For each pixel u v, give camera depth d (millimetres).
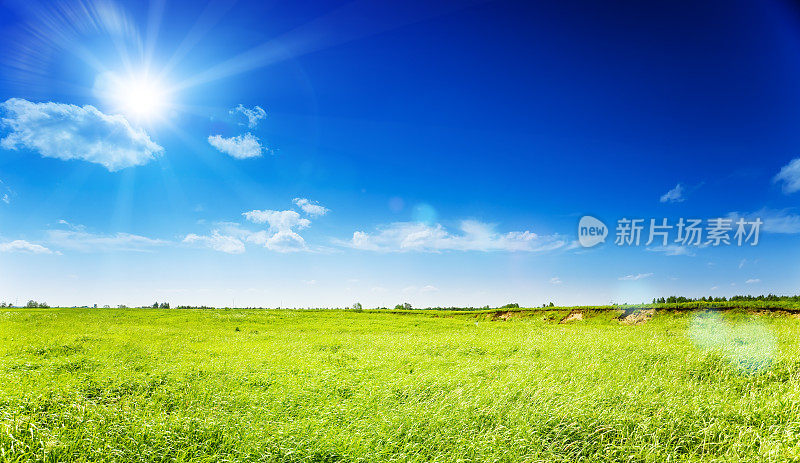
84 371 9812
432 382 8555
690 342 13875
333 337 20719
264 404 7293
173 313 37406
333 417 6680
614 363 10836
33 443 5270
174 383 8750
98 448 5262
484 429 6215
